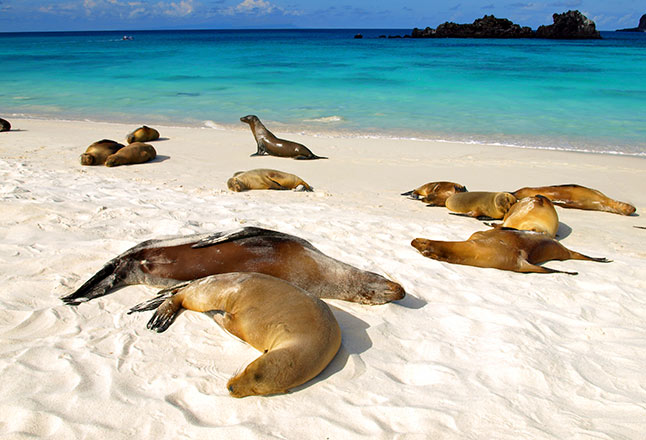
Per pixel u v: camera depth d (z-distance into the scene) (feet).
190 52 176.45
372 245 20.16
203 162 39.22
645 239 23.98
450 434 9.42
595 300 16.19
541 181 34.68
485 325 13.84
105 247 17.15
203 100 72.95
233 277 13.25
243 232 15.14
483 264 18.88
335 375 11.25
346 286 14.89
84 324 12.71
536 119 58.39
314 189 32.55
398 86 85.25
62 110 65.57
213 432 9.09
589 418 10.13
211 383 10.59
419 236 21.95
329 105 68.69
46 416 9.21
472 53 163.43
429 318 14.29
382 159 40.93
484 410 10.17
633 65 117.39
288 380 10.50
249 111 64.95
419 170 37.68
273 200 28.63
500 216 26.48
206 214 22.77
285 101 71.92
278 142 41.32
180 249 15.21
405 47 203.51
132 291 14.82
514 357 12.16
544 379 11.39
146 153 38.27
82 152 40.65
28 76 100.32
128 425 9.16
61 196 24.18
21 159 36.50
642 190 32.83
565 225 26.17
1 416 9.17
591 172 36.99
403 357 12.19
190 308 13.64
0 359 10.84
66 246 17.13
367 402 10.28
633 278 18.49
